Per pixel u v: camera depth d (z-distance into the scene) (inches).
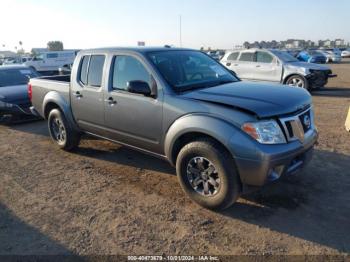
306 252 113.7
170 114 146.3
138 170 191.5
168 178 179.0
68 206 150.2
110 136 187.5
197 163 141.0
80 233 128.5
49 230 131.3
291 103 135.3
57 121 228.5
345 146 219.9
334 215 135.9
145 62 160.4
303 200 148.8
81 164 204.2
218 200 135.8
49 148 239.9
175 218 137.3
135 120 164.6
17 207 150.9
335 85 593.3
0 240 125.7
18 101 310.0
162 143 154.9
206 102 136.5
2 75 365.4
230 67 513.7
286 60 470.9
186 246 118.9
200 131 133.3
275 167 126.1
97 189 167.2
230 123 127.3
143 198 155.9
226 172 129.9
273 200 149.6
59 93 216.7
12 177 186.1
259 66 482.9
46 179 181.9
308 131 144.3
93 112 190.9
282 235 123.8
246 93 143.0
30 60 1214.9
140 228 130.7
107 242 122.3
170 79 154.3
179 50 184.1
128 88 149.9
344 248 115.3
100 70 185.3
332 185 162.2
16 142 259.0
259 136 123.0
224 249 116.6
